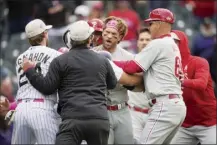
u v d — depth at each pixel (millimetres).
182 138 29281
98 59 24297
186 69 27734
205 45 43094
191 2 50125
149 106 26719
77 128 23672
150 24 25891
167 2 49406
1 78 34906
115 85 24859
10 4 46469
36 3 46125
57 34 42438
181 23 48031
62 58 24078
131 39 43781
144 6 47719
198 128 28938
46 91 24016
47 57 24922
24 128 24531
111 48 26984
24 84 24828
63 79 24094
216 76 40344
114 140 27266
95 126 23719
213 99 28859
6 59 43719
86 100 23828
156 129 25344
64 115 23891
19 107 24656
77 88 23922
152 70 25516
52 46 41656
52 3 43250
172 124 25281
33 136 24781
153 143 25391
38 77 23953
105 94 24469
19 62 25156
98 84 24078
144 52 25344
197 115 28797
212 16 49719
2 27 47469
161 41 25375
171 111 25203
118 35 26828
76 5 49438
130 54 27281
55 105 25109
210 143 28875
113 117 26859
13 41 44406
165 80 25312
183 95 28422
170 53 25344
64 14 43250
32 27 25234
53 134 24438
